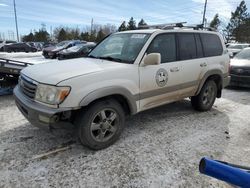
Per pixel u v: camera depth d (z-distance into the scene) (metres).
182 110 5.41
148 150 3.51
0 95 6.00
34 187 2.63
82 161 3.17
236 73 7.74
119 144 3.66
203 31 5.03
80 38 63.59
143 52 3.82
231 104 6.09
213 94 5.39
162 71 4.05
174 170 3.03
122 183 2.75
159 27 4.67
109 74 3.35
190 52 4.65
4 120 4.43
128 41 4.16
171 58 4.28
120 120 3.59
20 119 4.49
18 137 3.77
